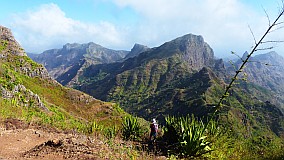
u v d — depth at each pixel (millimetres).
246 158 10695
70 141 10977
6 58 67250
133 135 15922
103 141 11805
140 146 12203
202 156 10906
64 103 68938
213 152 10922
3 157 10383
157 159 10461
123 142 12906
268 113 152875
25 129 16438
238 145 11609
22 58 71000
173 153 11391
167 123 13109
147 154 10984
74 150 10094
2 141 13328
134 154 10500
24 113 24953
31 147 12875
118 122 64062
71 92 76938
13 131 15406
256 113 148375
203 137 10984
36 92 61594
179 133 12320
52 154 9945
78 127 21438
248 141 12000
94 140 11469
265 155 11125
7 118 19172
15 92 34625
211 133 11461
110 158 9414
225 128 11578
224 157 10656
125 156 10117
